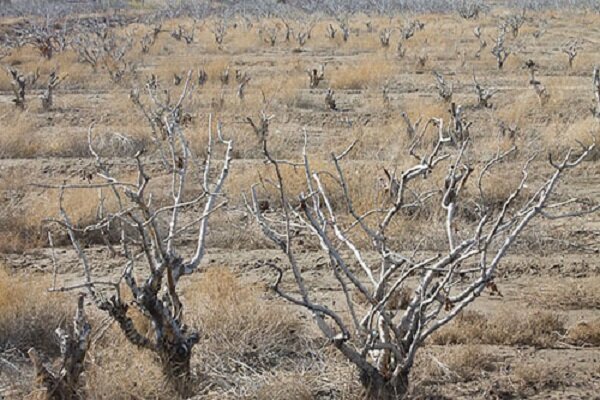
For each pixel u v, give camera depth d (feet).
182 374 21.38
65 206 36.94
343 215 37.04
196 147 50.90
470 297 20.29
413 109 62.28
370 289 28.81
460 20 153.79
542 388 22.07
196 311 25.27
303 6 188.34
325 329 20.07
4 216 36.60
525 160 47.93
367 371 20.22
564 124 55.62
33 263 32.55
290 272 31.27
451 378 22.30
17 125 57.88
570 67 90.07
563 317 26.96
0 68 94.48
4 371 23.00
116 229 35.76
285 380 21.66
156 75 85.71
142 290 20.99
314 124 61.36
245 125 58.54
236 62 99.96
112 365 21.45
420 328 20.25
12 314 24.99
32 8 202.18
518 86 78.38
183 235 35.58
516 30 123.24
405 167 42.68
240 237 34.96
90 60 95.35
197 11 179.32
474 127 57.21
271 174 41.29
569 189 43.06
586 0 186.91
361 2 190.08
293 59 102.89
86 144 53.78
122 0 237.25
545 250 33.27
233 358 23.57
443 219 36.27
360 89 78.79
